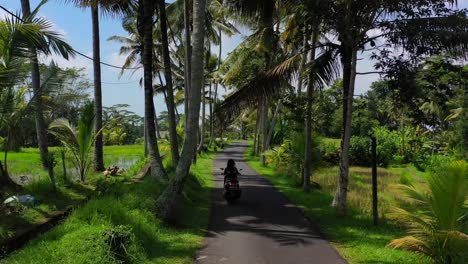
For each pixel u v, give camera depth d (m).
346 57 12.34
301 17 12.88
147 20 14.16
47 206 10.16
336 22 11.36
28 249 6.60
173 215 10.18
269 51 19.50
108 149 48.81
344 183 12.17
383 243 9.00
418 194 7.74
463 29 10.47
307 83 14.78
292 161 19.92
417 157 35.41
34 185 11.62
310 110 15.19
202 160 33.25
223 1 17.08
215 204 13.55
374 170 10.79
